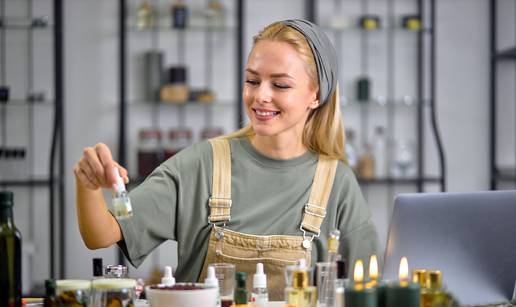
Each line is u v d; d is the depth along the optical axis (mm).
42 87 4406
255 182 2006
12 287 1532
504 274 1756
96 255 4434
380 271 2045
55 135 4117
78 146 4430
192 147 2061
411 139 4711
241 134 2094
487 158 4762
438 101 4746
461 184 4754
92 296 1469
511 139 4746
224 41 4531
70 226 4418
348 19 4516
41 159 4426
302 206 2002
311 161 2053
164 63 4492
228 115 4543
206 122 4539
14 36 4387
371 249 2051
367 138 4680
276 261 1940
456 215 1755
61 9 4230
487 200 1770
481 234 1756
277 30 1945
